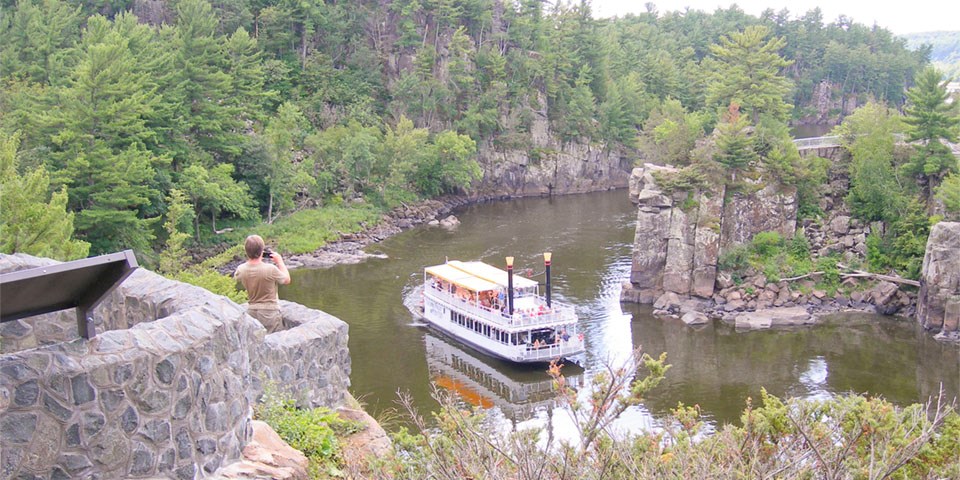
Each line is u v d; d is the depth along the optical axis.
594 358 53.69
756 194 70.38
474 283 56.78
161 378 10.46
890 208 71.06
